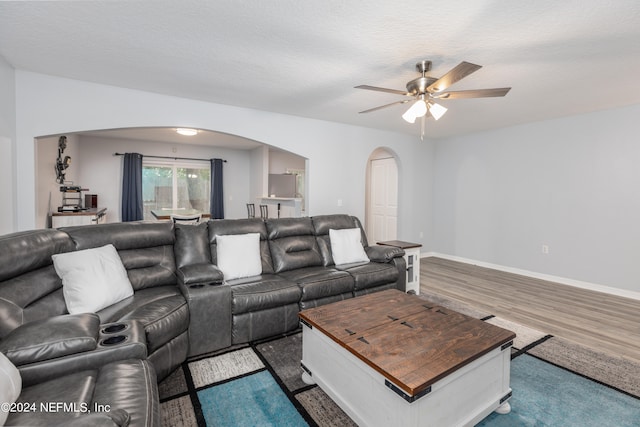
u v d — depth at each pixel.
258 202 7.64
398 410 1.34
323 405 1.78
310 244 3.50
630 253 3.69
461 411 1.49
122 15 1.90
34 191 2.86
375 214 6.42
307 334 1.99
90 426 0.82
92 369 1.32
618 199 3.77
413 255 3.75
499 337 1.69
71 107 2.98
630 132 3.67
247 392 1.89
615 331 2.74
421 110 2.41
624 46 2.21
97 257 2.12
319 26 2.01
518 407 1.75
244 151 8.26
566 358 2.28
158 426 1.08
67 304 1.87
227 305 2.39
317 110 3.99
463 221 5.51
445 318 1.95
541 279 4.45
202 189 7.85
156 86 3.15
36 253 1.80
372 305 2.18
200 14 1.88
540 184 4.47
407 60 2.49
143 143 6.93
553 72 2.68
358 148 4.91
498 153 4.97
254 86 3.13
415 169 5.71
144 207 7.14
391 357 1.47
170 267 2.64
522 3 1.72
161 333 1.88
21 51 2.40
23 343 1.24
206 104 3.64
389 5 1.77
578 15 1.83
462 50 2.30
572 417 1.67
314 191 4.51
